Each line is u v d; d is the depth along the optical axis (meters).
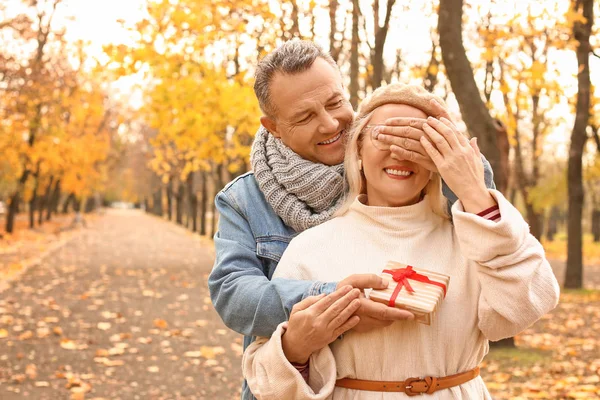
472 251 1.58
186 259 18.16
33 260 16.28
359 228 1.83
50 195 40.31
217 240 2.06
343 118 2.05
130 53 8.98
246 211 2.06
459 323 1.70
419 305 1.55
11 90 21.22
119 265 15.96
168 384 5.91
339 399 1.72
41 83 22.08
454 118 1.79
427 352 1.68
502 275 1.56
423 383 1.67
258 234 2.03
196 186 32.78
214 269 1.98
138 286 12.18
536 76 8.32
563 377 5.90
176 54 9.72
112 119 37.69
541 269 1.63
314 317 1.59
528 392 5.34
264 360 1.69
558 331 8.52
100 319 8.76
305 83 1.98
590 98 12.94
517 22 9.19
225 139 12.34
